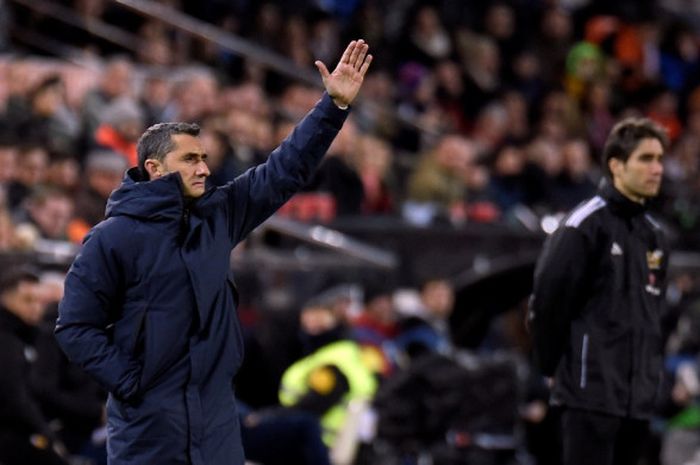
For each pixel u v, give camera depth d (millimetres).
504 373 38125
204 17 64125
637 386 26938
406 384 37844
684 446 43281
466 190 59531
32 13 58625
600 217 27062
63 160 47281
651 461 41781
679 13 87000
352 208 55438
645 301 27203
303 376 38438
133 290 22609
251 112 56344
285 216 53406
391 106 65875
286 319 38688
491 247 55281
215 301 22859
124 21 59969
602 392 26734
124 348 22609
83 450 34531
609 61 77562
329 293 40719
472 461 37625
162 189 22578
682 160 72750
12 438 31734
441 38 70062
